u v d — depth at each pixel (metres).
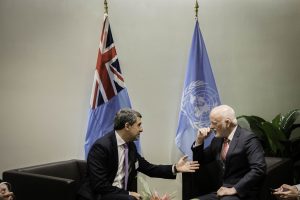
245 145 2.64
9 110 3.70
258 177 2.48
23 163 3.71
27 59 3.69
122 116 2.73
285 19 3.78
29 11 3.69
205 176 2.97
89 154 2.69
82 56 3.74
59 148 3.73
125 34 3.78
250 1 3.79
